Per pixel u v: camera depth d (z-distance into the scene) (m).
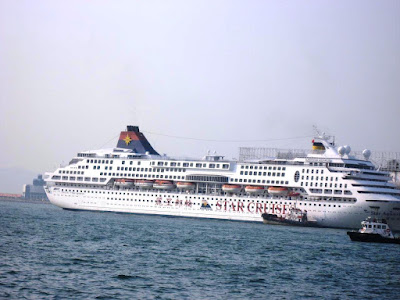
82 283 151.38
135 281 156.75
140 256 196.38
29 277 154.25
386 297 155.38
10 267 164.88
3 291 139.50
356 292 159.38
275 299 146.75
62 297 137.50
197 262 190.38
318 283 168.38
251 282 164.25
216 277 168.00
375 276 184.12
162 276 165.00
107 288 147.62
